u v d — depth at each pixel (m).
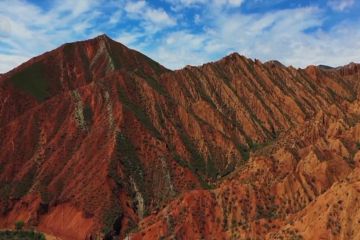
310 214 81.38
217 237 95.31
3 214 123.12
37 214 119.19
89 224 111.31
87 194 117.75
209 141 144.12
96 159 127.06
